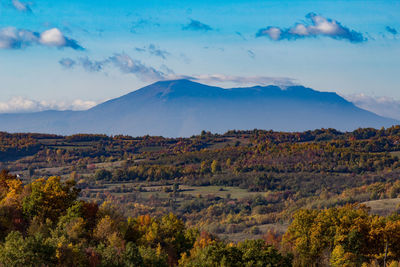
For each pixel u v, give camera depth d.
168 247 60.19
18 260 32.91
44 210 54.84
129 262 38.97
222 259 42.75
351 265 53.81
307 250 56.94
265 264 43.44
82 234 48.12
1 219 47.62
